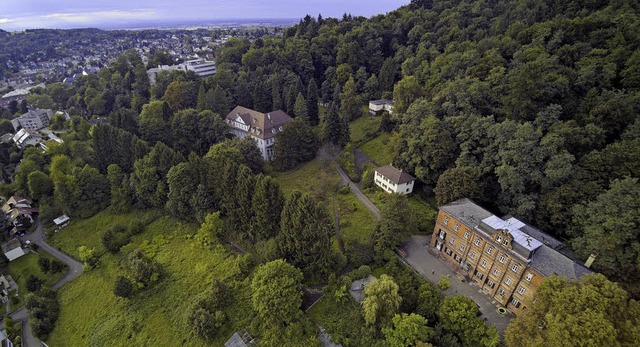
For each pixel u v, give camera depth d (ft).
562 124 228.63
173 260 248.11
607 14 314.14
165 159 295.07
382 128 382.01
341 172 332.19
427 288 187.52
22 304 248.32
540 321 147.23
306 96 463.83
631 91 237.45
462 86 294.87
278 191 224.12
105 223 308.19
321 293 197.16
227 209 254.27
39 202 332.60
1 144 412.98
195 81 482.69
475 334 160.04
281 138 337.93
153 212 304.91
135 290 222.28
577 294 137.39
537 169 218.59
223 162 261.85
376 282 175.32
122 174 322.14
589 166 207.10
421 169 269.85
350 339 170.09
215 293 192.65
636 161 191.21
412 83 351.05
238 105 456.45
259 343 174.81
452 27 465.47
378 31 550.36
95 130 333.01
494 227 187.73
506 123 234.38
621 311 133.80
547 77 263.70
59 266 261.85
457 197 233.76
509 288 182.39
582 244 180.96
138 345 192.13
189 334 188.14
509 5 465.06
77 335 214.28
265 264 201.16
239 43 602.44
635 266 164.04
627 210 168.86
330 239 212.43
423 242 238.89
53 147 368.48
